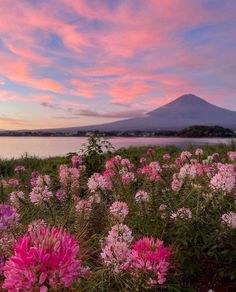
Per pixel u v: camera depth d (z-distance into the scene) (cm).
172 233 428
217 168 591
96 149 924
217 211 434
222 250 420
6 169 1241
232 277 401
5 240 324
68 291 236
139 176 671
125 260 311
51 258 185
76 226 445
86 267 340
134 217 465
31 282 184
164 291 370
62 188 609
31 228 384
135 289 283
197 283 412
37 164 1302
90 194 547
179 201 486
